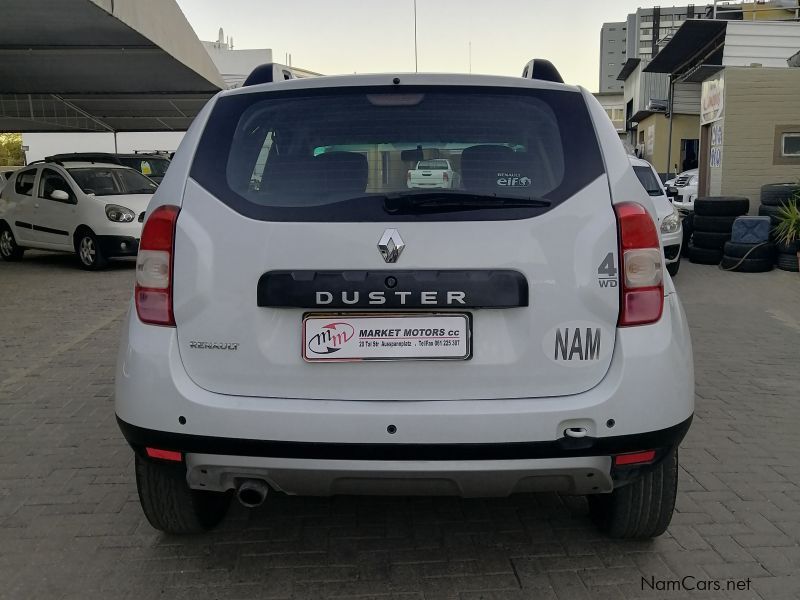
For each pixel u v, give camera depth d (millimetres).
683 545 3223
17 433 4625
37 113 23781
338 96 2727
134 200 12641
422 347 2523
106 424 4785
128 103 22266
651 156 32594
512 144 2635
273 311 2547
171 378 2559
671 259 10984
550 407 2490
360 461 2500
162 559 3115
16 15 11891
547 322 2520
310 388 2549
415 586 2912
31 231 13344
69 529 3379
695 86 26922
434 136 2633
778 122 13867
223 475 2623
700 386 5676
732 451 4336
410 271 2488
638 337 2551
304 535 3318
